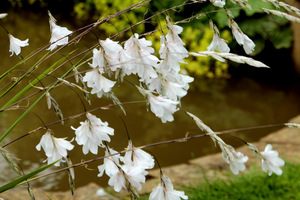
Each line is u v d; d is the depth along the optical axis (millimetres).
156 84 1102
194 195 3166
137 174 1041
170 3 5082
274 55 7754
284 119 6238
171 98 1093
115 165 1064
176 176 3619
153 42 6777
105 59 1062
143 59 1065
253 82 7359
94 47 1096
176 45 1097
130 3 7527
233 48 6887
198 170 3740
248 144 1025
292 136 4539
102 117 5840
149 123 5848
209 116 6180
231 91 6992
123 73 1069
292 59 7664
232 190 3201
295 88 7207
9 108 1078
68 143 1103
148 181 3533
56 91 6254
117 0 7785
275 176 3355
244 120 6145
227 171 3711
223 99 6707
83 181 4441
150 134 5594
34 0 10391
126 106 6176
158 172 3707
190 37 6871
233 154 981
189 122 5965
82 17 9117
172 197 1069
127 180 1039
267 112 6410
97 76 1071
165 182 1079
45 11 10117
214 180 3428
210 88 7035
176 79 1115
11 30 9094
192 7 6367
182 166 3840
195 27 6770
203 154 5219
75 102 6066
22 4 10508
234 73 7613
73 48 7020
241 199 3094
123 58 1065
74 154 4898
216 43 1183
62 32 1260
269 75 7660
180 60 1095
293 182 3303
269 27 6805
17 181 1018
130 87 6730
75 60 6625
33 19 9836
